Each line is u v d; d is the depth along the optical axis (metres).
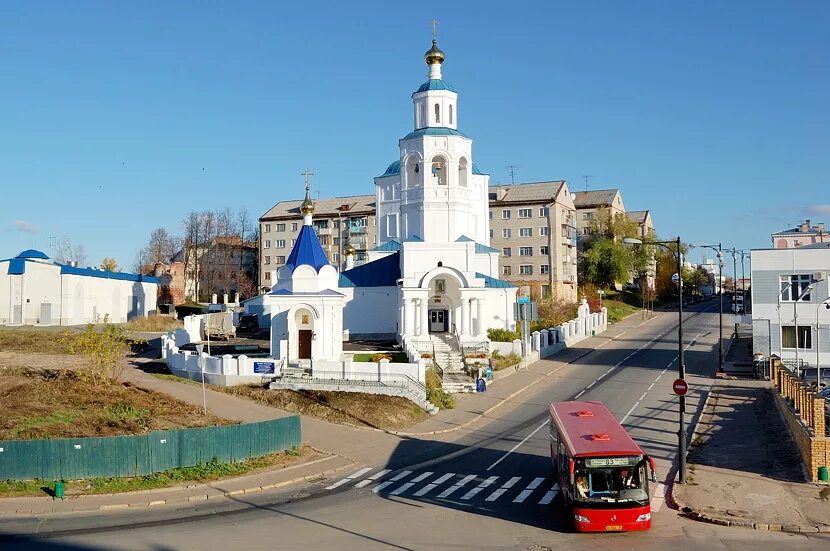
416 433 40.56
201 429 32.25
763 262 60.44
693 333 87.62
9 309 82.50
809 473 29.88
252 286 134.88
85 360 54.12
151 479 30.14
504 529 24.45
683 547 22.53
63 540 23.02
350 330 71.50
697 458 34.12
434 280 67.19
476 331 65.75
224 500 28.36
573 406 30.42
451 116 68.31
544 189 119.69
